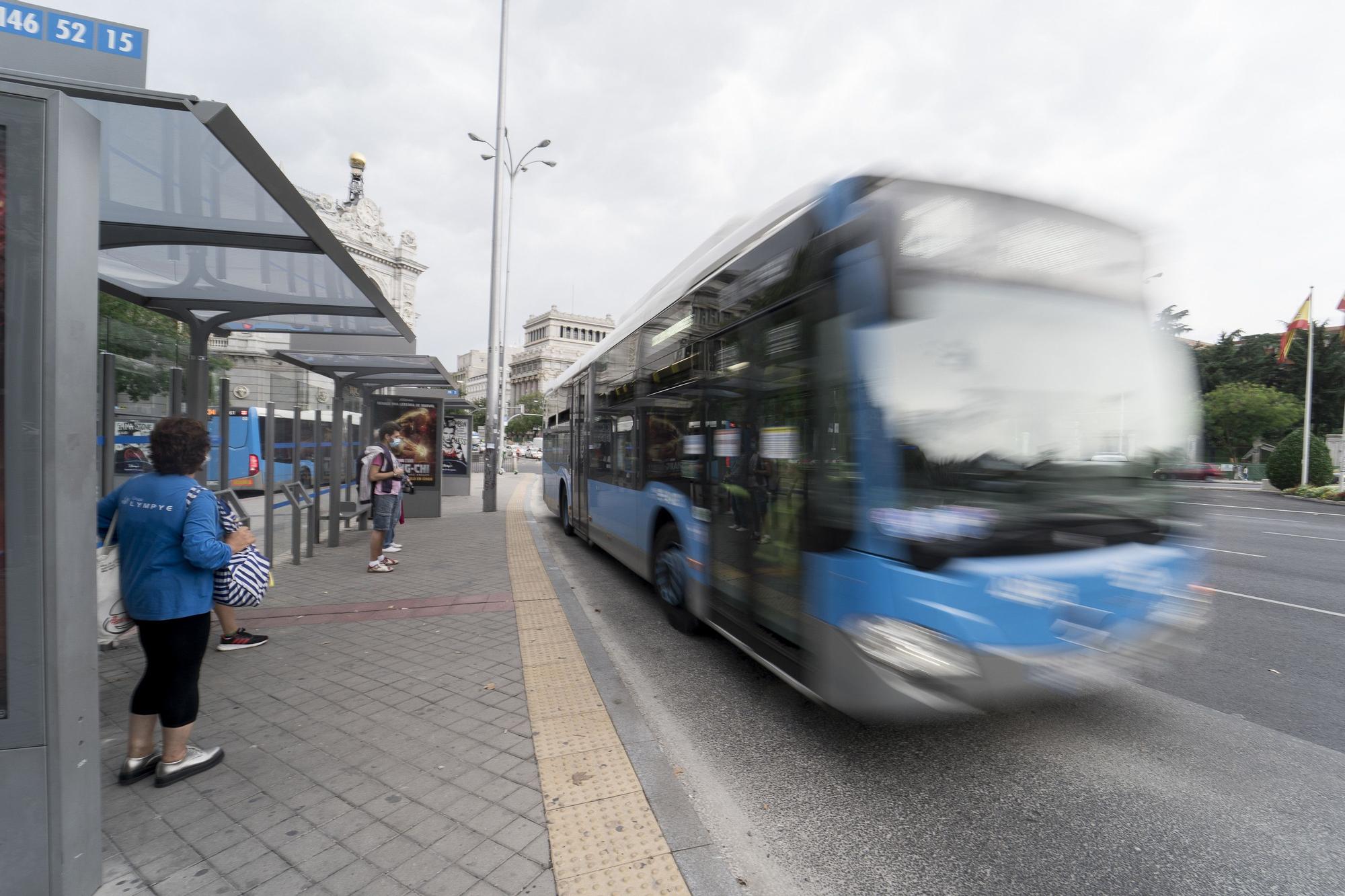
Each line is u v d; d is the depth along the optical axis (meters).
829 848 2.77
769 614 3.95
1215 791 3.26
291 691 4.23
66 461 2.13
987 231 3.29
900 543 2.93
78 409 2.18
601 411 8.70
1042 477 3.14
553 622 5.89
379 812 2.87
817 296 3.46
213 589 3.22
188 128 3.31
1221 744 3.78
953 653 2.85
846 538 3.18
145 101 3.03
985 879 2.58
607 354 8.38
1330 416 38.88
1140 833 2.90
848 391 3.16
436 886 2.39
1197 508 3.52
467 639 5.38
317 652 5.02
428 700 4.10
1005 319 3.24
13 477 2.04
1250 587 8.41
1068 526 3.13
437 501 14.05
